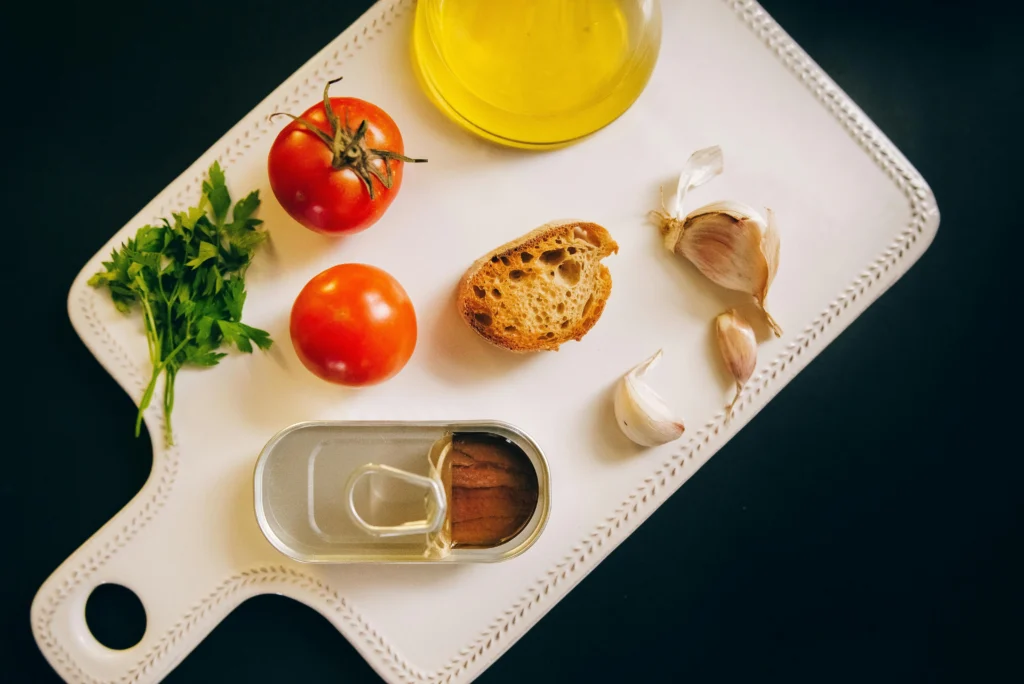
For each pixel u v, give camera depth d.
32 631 0.40
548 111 0.37
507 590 0.39
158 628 0.39
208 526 0.39
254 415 0.39
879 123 0.43
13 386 0.42
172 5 0.42
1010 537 0.44
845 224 0.40
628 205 0.39
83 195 0.42
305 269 0.39
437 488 0.33
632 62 0.37
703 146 0.39
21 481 0.42
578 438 0.39
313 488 0.36
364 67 0.39
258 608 0.42
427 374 0.39
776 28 0.39
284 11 0.42
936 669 0.44
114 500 0.42
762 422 0.44
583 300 0.38
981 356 0.44
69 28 0.42
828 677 0.44
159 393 0.39
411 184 0.39
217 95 0.42
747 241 0.37
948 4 0.43
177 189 0.38
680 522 0.44
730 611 0.44
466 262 0.39
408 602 0.39
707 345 0.39
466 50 0.36
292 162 0.34
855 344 0.44
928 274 0.44
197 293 0.37
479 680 0.43
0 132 0.42
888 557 0.44
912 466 0.44
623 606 0.44
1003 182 0.43
